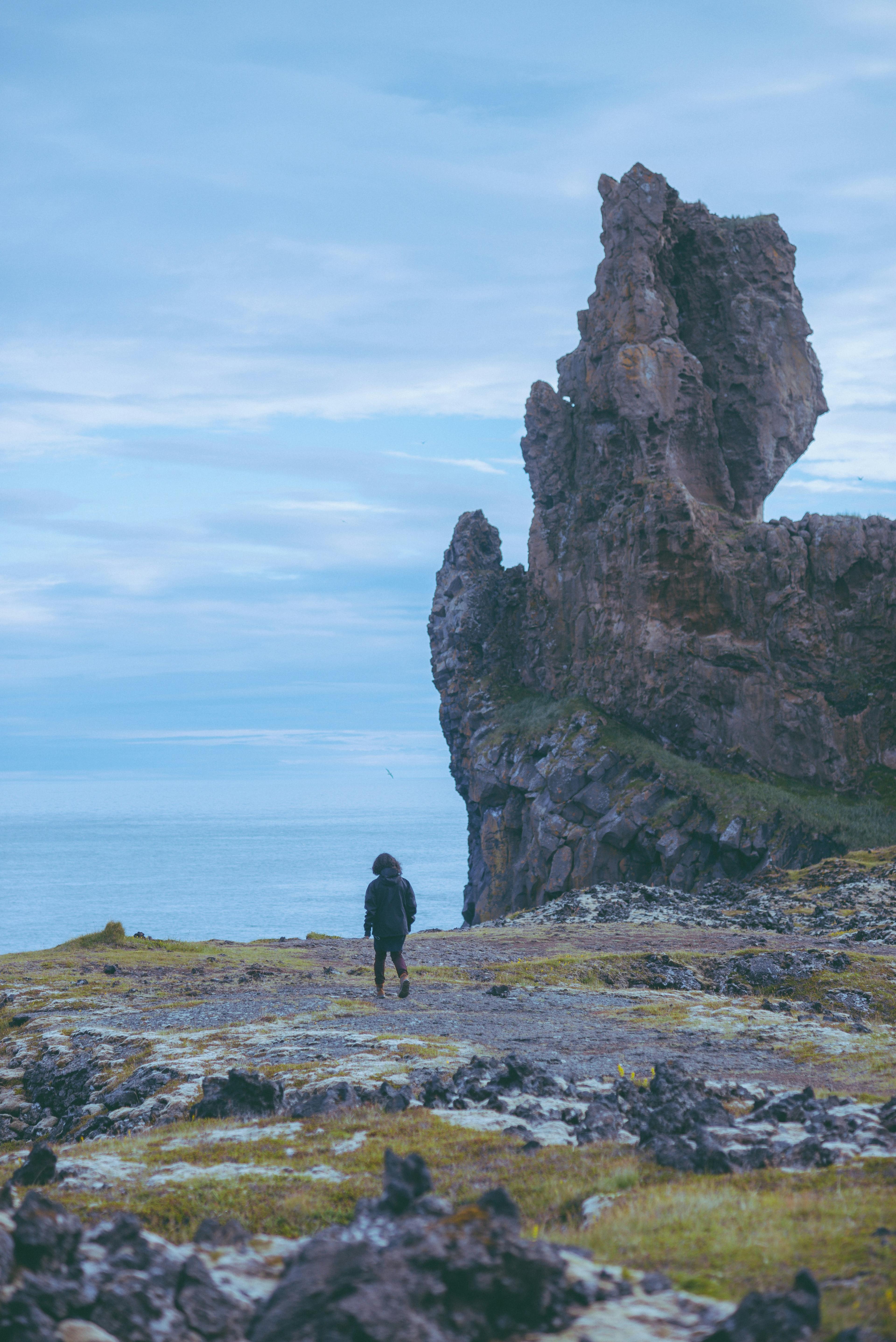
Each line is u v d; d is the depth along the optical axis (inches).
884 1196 308.5
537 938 1519.4
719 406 4298.7
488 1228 225.3
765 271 4443.9
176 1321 213.5
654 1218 303.4
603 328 4185.5
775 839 3171.8
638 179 4163.4
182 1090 648.4
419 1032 788.6
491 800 4033.0
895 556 3683.6
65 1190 394.6
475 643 4690.0
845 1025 857.5
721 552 3752.5
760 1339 200.7
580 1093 552.4
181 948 1572.3
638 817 3368.6
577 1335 209.2
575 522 4220.0
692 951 1315.2
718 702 3597.4
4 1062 879.7
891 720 3560.5
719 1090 539.2
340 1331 190.7
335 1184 380.2
